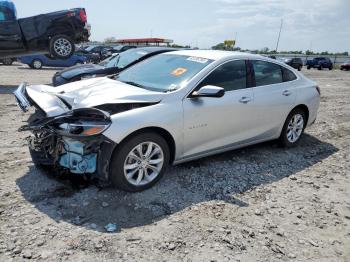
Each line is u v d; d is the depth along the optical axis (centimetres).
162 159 408
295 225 360
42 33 1318
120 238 314
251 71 506
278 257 306
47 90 456
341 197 432
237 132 488
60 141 373
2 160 472
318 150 609
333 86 1706
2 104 862
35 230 318
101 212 354
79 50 2836
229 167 495
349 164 549
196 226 342
